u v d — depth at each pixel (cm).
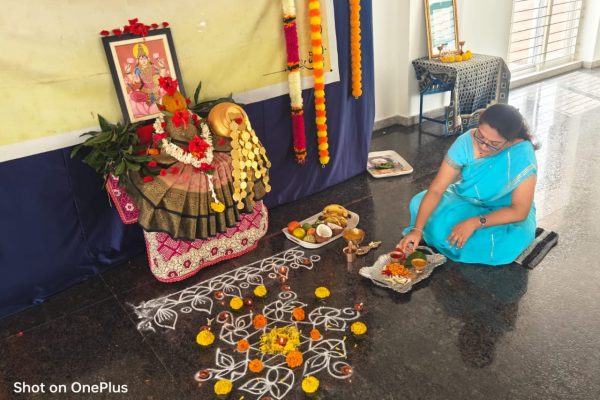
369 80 338
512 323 204
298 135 302
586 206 291
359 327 201
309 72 302
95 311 232
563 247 253
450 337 199
